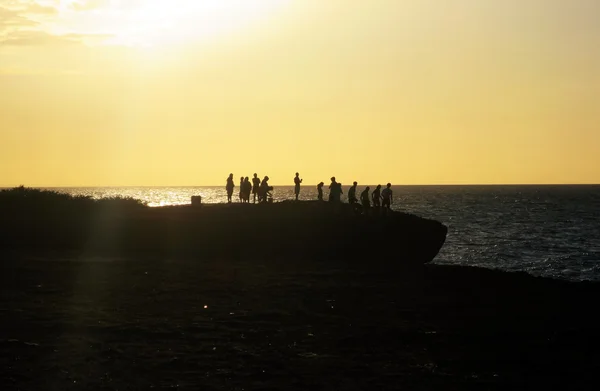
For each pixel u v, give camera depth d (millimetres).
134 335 17984
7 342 16875
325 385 14398
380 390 14211
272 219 37750
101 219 37844
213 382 14352
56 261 31109
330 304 22984
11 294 23031
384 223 37375
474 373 15578
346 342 17953
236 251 35656
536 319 21453
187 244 35719
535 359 16797
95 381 14188
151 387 13914
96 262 31234
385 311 22141
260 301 23141
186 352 16516
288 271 30531
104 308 21266
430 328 19828
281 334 18625
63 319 19547
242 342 17641
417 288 26703
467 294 25719
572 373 15695
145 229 36594
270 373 15086
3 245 36406
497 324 20578
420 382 14820
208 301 22875
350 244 36031
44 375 14477
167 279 26984
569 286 28219
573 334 19359
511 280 29500
